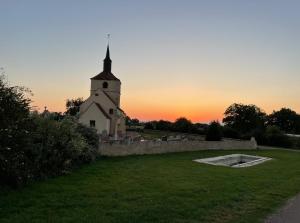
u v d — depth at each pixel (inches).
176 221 387.5
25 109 557.6
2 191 490.6
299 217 434.6
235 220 403.5
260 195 560.1
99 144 1008.9
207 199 503.2
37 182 574.2
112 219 383.2
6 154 508.7
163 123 3535.9
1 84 518.0
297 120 4670.3
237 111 4279.0
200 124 3120.1
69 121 807.7
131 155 1127.0
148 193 524.7
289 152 1770.4
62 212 403.2
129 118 3895.2
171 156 1183.6
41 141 642.2
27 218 375.6
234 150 1701.5
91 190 528.4
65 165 688.4
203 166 918.4
